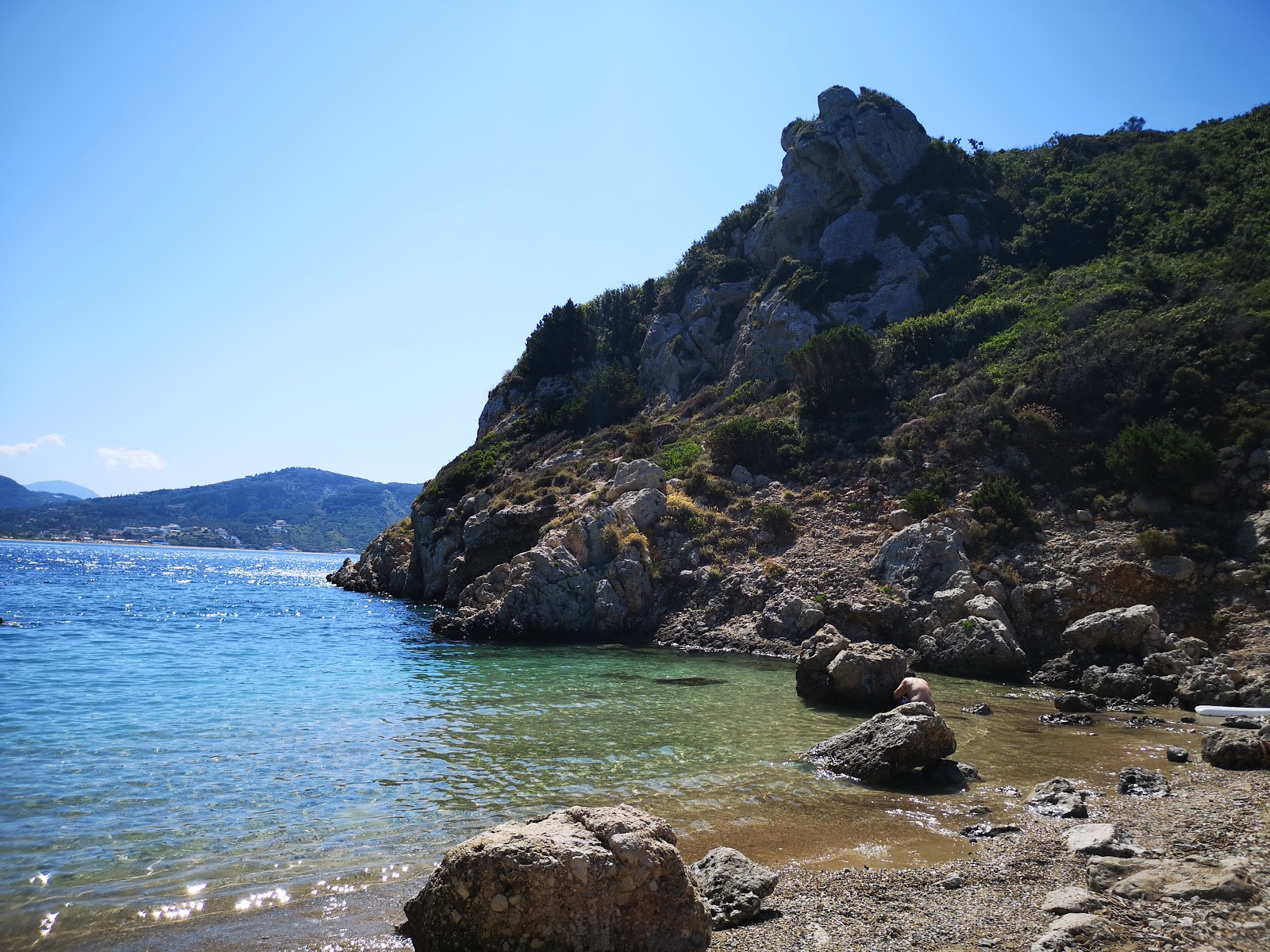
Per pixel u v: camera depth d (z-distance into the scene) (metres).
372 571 67.19
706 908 7.28
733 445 41.69
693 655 28.86
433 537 53.38
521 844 6.75
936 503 32.06
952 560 28.64
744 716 18.44
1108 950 6.50
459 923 6.66
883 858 9.71
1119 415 33.47
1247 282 38.22
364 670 23.86
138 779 12.45
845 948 7.05
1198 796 11.88
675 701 20.11
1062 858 9.31
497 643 32.16
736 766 14.07
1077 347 36.88
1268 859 8.64
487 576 37.72
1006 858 9.45
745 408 50.19
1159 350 34.31
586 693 20.86
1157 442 29.48
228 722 16.47
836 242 56.66
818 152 60.09
